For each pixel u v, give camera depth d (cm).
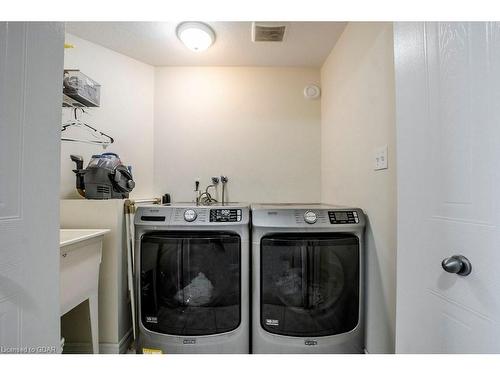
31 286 54
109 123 183
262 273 127
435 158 64
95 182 146
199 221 128
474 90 53
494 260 48
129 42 176
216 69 211
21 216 52
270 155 211
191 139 209
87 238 112
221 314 128
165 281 130
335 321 127
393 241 104
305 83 212
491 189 49
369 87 123
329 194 192
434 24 65
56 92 62
